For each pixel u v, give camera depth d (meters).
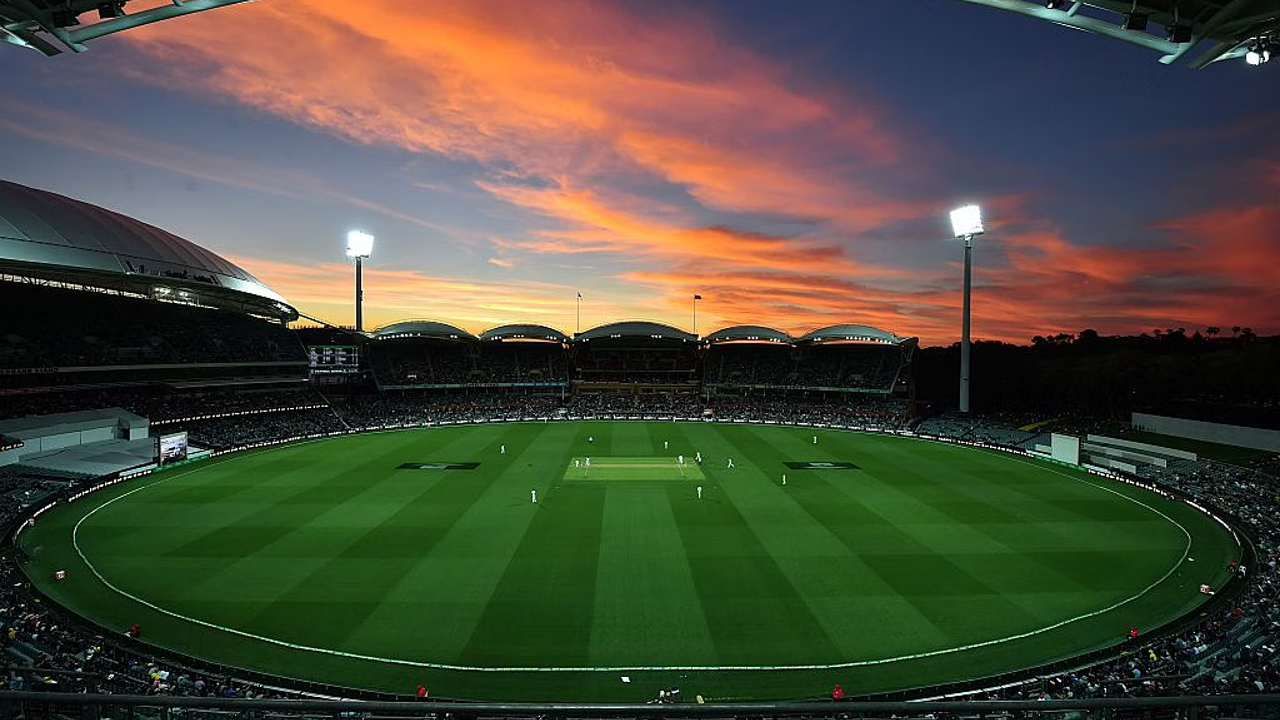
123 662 20.00
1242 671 18.17
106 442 54.03
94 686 17.48
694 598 25.39
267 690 18.77
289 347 83.06
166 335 68.88
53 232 44.88
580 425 76.94
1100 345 118.31
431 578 27.25
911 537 32.91
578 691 19.17
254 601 25.11
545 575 27.58
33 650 20.23
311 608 24.50
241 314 81.00
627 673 20.19
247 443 60.56
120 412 57.94
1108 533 33.94
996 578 27.67
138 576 27.56
